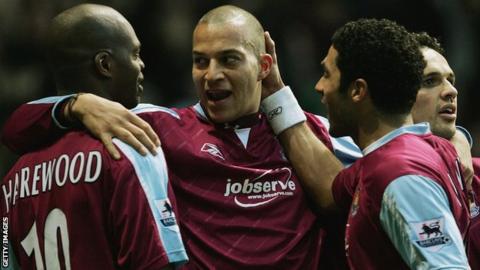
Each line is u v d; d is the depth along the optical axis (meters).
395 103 13.98
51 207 13.73
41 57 34.31
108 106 13.58
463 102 38.81
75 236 13.42
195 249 14.51
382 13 38.25
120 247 13.30
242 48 14.68
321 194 15.08
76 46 13.89
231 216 14.63
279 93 15.48
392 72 13.84
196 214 14.67
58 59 14.04
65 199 13.55
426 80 15.60
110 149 13.30
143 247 13.14
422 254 12.55
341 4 38.78
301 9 38.03
